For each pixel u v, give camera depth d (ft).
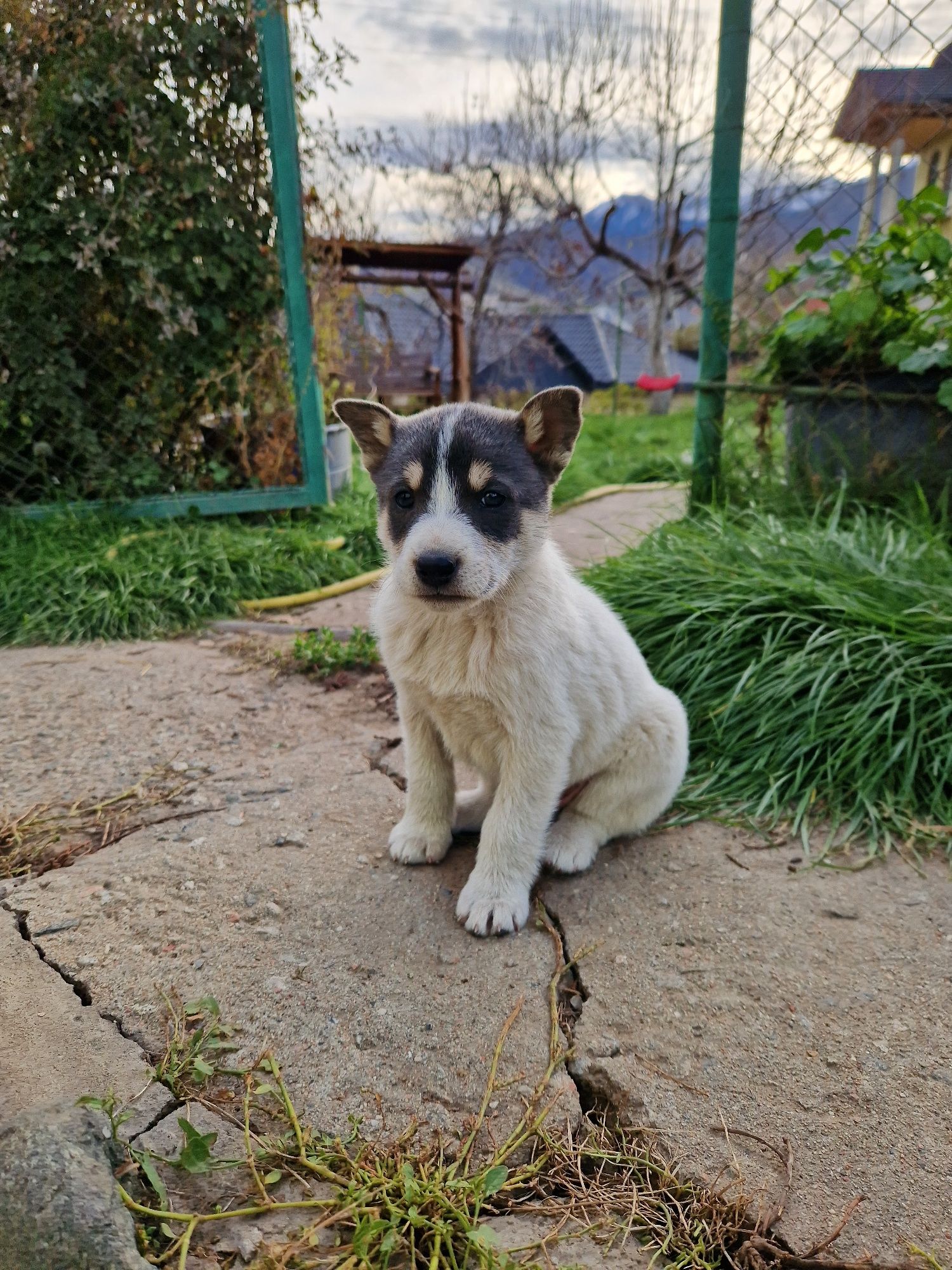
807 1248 1.18
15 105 3.55
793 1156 1.30
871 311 3.23
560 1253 1.18
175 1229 1.16
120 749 2.39
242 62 3.74
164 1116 1.30
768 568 2.78
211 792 2.19
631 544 3.43
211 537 3.81
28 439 3.89
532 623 1.74
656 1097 1.38
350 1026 1.48
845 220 3.60
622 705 1.94
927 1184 1.26
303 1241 1.13
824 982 1.61
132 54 3.60
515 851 1.77
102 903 1.74
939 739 2.16
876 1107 1.37
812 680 2.32
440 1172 1.22
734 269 3.63
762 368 3.66
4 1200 1.05
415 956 1.65
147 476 4.02
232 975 1.57
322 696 2.77
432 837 1.94
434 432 1.77
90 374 3.96
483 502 1.74
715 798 2.23
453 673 1.73
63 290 3.77
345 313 5.08
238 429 4.17
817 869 1.94
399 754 2.41
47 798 2.16
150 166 3.73
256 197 3.94
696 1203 1.24
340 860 1.93
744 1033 1.50
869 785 2.14
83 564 3.39
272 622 3.35
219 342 4.06
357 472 5.63
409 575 1.63
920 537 2.93
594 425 9.83
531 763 1.76
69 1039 1.41
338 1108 1.35
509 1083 1.39
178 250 3.83
